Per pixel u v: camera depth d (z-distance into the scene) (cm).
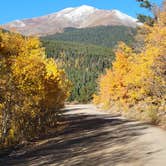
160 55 3350
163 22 3509
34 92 2808
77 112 6512
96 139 2398
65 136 2767
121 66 5041
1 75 2602
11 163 1867
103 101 6912
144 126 2994
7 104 2669
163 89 3500
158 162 1544
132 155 1734
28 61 2722
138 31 4138
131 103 4575
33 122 2991
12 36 2727
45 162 1775
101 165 1556
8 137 2641
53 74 3634
